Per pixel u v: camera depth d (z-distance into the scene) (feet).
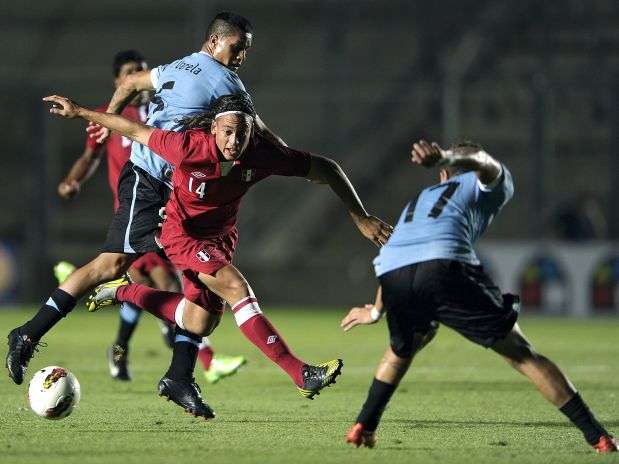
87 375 124.98
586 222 260.83
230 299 81.56
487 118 313.73
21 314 243.40
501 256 249.55
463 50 306.76
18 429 81.15
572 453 72.08
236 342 185.47
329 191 320.91
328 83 288.30
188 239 82.94
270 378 124.88
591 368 141.38
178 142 79.05
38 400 79.61
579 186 301.43
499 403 102.63
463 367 142.00
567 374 133.18
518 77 266.77
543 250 247.91
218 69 90.94
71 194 111.75
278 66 357.82
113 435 78.64
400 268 70.18
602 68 289.53
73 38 383.65
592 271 245.86
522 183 308.40
